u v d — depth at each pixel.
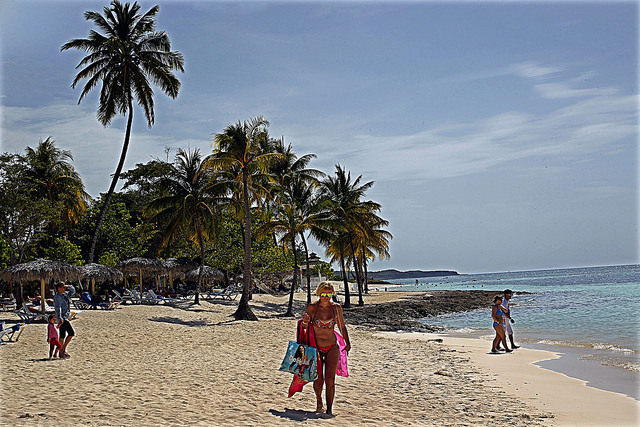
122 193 52.94
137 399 8.61
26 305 20.88
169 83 31.81
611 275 143.25
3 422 6.82
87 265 29.02
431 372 13.09
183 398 8.84
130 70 31.55
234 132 27.14
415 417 8.35
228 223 42.69
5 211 29.36
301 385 8.44
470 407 9.40
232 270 48.69
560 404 9.98
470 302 50.72
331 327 8.20
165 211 33.75
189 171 33.41
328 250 50.75
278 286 57.47
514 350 17.58
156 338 17.97
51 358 12.99
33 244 32.59
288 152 43.44
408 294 68.56
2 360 12.66
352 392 10.17
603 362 15.17
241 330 21.83
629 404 10.02
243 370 11.96
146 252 46.41
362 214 44.41
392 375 12.48
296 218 32.97
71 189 38.25
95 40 31.27
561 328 25.16
